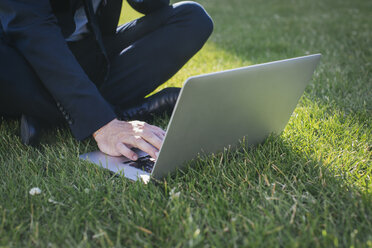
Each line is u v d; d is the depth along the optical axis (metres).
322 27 4.61
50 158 1.35
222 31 4.45
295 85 1.31
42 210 1.04
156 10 1.69
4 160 1.37
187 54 1.71
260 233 0.92
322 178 1.17
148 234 0.95
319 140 1.47
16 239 0.92
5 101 1.36
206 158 1.25
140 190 1.12
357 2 7.59
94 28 1.44
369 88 2.19
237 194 1.08
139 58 1.65
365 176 1.19
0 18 1.27
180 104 0.99
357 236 0.91
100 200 1.09
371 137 1.49
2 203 1.06
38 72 1.25
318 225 0.95
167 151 1.10
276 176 1.21
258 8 6.84
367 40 3.68
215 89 1.04
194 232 0.93
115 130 1.28
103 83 1.53
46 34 1.25
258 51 3.42
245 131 1.31
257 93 1.18
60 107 1.28
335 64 2.80
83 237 0.95
